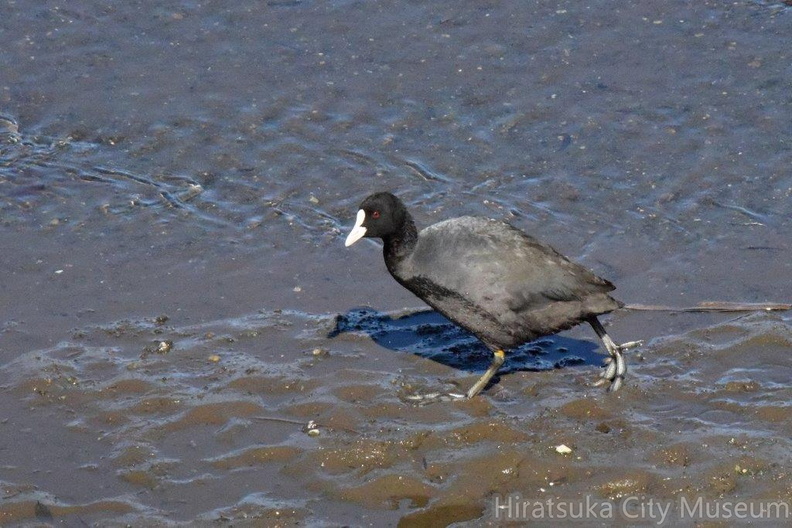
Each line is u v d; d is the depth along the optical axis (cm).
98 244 1377
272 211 1438
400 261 1143
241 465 1039
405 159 1525
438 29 1752
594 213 1422
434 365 1178
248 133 1573
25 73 1672
